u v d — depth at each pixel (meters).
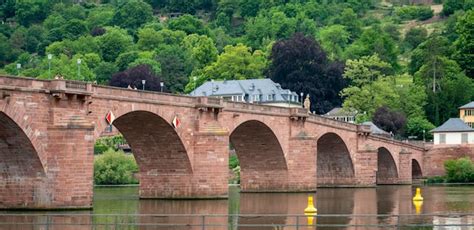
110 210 183.25
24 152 174.50
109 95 191.38
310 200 185.62
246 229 147.62
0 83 164.62
